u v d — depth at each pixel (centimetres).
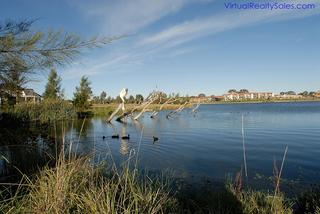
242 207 595
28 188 503
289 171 1084
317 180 943
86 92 5372
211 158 1356
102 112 5384
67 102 3906
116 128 2930
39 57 581
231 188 694
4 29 557
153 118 4462
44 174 552
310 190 743
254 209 593
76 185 507
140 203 486
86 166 599
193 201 632
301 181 930
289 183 900
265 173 1047
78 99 5269
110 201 459
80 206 441
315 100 16225
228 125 3109
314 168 1134
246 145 1762
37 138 1603
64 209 431
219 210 568
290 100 16838
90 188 491
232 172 1073
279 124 3125
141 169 1066
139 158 1326
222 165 1202
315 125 2956
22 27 566
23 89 646
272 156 1406
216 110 7056
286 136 2156
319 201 620
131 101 7125
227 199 632
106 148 1565
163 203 514
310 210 611
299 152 1507
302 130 2534
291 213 577
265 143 1831
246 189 811
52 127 2789
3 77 581
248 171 1087
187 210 575
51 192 466
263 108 7788
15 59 562
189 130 2678
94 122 3691
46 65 588
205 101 16612
